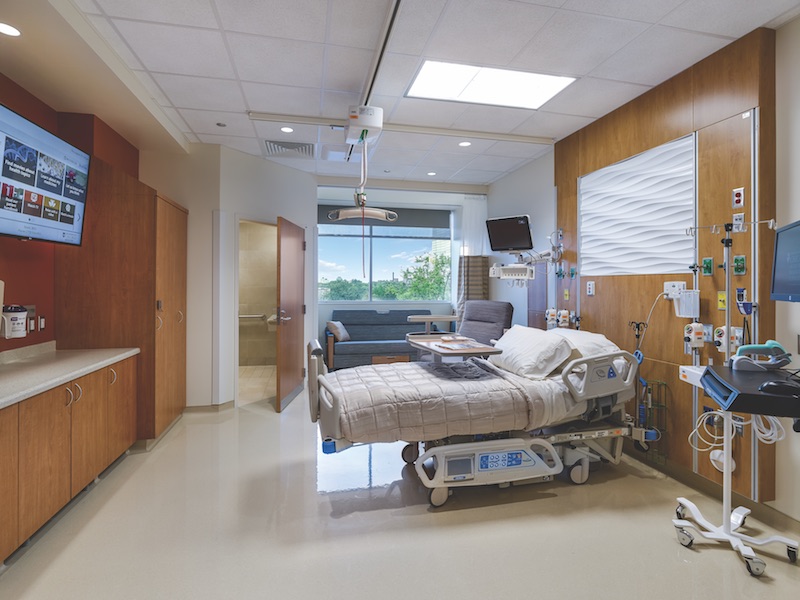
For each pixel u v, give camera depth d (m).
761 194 2.36
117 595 1.73
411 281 7.78
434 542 2.13
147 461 3.10
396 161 4.87
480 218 6.09
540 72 2.88
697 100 2.74
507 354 3.01
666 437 2.97
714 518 2.38
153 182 4.11
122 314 3.21
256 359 6.86
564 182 4.09
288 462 3.11
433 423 2.40
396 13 2.20
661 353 3.02
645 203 3.15
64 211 2.55
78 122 3.19
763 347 2.03
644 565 1.95
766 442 2.15
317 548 2.07
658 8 2.21
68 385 2.28
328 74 2.92
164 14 2.26
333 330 6.58
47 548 2.04
